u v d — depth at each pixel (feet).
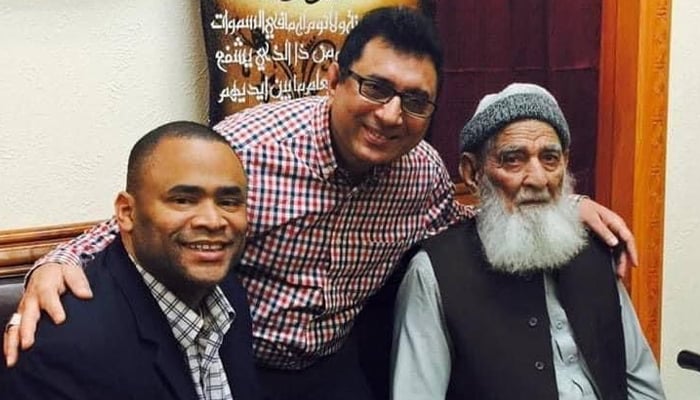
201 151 4.91
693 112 9.25
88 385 4.66
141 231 4.91
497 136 6.09
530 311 6.15
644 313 9.33
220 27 6.81
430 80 5.68
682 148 9.27
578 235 6.19
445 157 8.07
